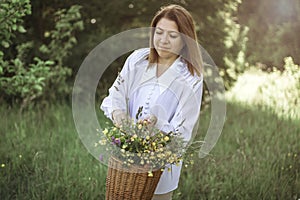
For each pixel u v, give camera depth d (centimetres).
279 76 643
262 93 639
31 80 488
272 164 466
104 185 415
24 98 600
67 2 652
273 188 425
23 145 476
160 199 303
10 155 457
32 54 648
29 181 415
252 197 420
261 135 532
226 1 646
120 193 267
